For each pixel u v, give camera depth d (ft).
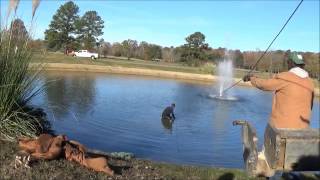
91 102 81.20
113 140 50.85
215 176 26.09
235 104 104.73
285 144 16.88
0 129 27.89
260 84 20.39
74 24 208.54
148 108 82.23
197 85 155.33
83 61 173.68
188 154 47.57
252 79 20.92
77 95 89.20
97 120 61.93
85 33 245.45
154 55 287.07
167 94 112.37
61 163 23.40
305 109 19.62
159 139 54.19
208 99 109.81
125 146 48.67
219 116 80.74
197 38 255.70
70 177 21.84
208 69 198.18
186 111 84.43
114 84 124.67
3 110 28.68
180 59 271.08
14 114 29.25
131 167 25.70
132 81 142.72
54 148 23.65
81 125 56.18
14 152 24.26
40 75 34.22
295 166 17.02
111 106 79.00
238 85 173.37
